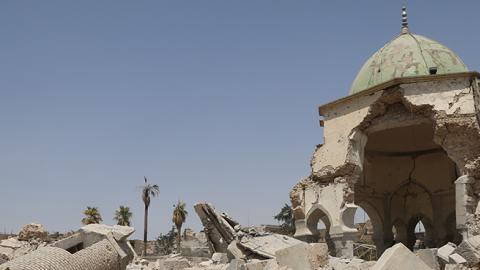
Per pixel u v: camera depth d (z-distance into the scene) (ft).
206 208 98.22
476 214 84.53
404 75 102.78
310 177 106.63
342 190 97.71
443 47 109.60
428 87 92.79
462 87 91.09
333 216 98.43
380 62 108.27
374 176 130.82
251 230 88.63
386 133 126.93
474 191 87.30
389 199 132.26
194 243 209.46
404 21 116.26
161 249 219.82
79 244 59.57
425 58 105.09
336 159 100.32
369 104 97.55
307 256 53.88
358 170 99.30
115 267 45.68
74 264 38.27
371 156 129.59
